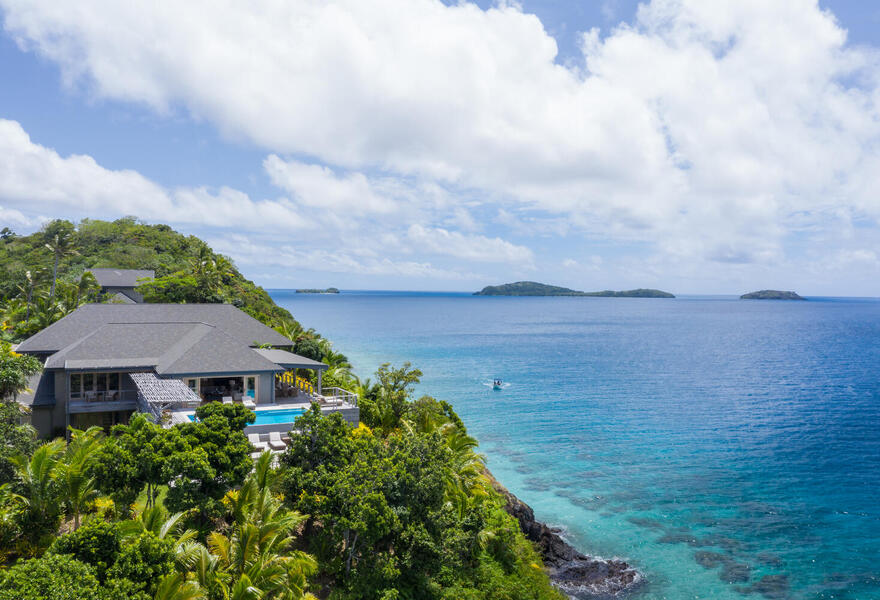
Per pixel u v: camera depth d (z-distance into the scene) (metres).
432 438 29.39
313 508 24.06
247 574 19.92
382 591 23.44
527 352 148.50
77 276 106.25
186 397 32.31
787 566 36.94
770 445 63.25
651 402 85.62
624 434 67.25
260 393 40.53
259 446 31.70
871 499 47.72
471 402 84.12
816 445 63.34
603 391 94.00
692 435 67.00
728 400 87.50
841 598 33.44
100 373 40.53
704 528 42.22
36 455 23.58
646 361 133.00
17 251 127.06
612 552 38.56
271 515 23.09
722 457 58.78
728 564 37.12
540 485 50.28
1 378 29.20
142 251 128.38
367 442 28.83
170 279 80.38
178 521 22.14
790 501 47.31
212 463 23.52
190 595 17.19
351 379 58.69
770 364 129.50
